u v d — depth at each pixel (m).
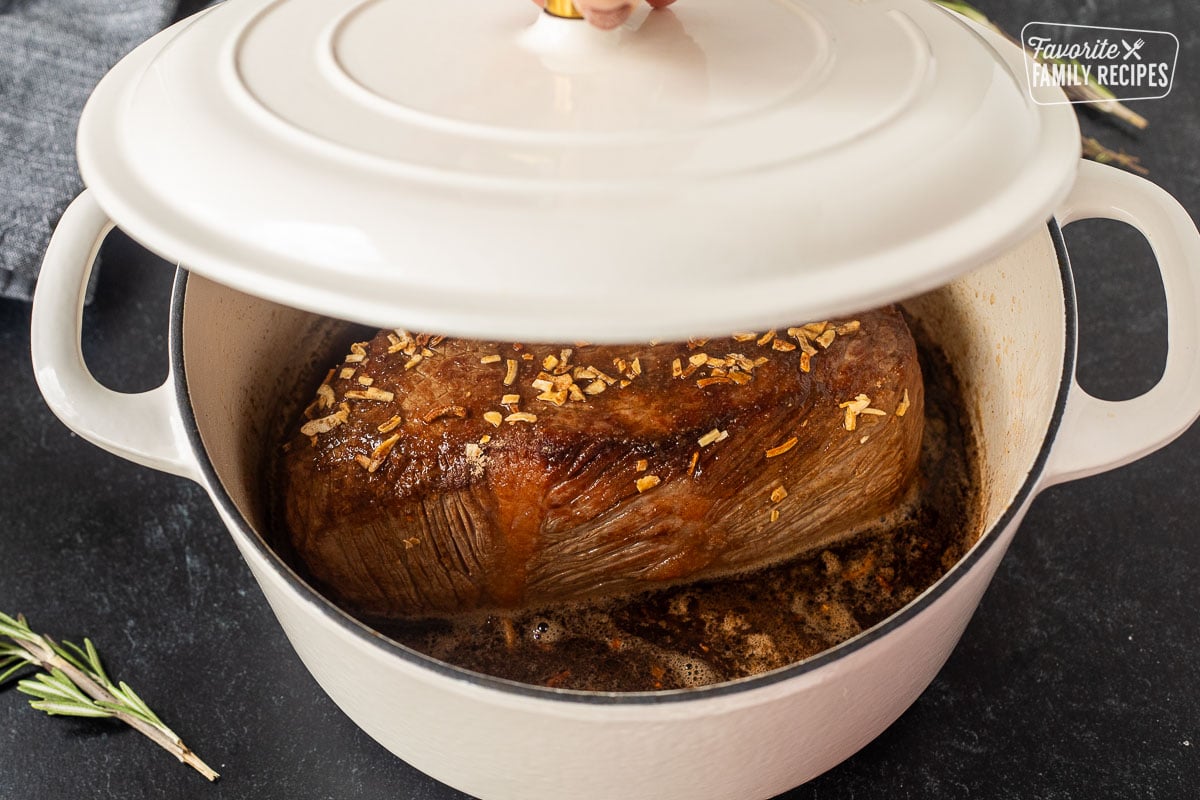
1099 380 0.72
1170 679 0.62
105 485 0.69
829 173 0.47
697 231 0.46
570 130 0.47
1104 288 0.77
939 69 0.51
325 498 0.59
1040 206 0.48
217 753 0.60
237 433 0.62
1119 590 0.65
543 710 0.48
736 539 0.61
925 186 0.47
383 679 0.51
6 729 0.61
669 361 0.59
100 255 0.78
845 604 0.62
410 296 0.45
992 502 0.62
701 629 0.61
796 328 0.61
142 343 0.75
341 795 0.59
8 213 0.72
